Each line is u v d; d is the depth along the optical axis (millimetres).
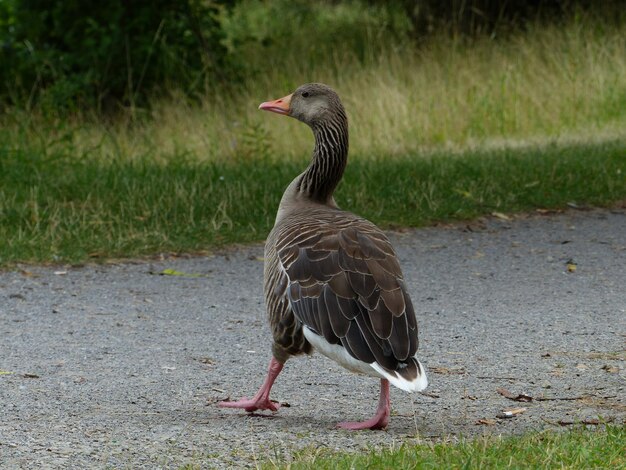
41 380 8547
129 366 9070
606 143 21156
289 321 7168
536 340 10008
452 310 11242
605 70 24391
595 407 7910
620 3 28125
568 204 17344
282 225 7617
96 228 14578
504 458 6301
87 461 6531
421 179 17750
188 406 7938
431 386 8547
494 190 17531
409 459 6266
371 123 21750
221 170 17812
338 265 6898
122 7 23297
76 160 18484
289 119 21953
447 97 23000
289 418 7668
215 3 24734
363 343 6586
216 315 11031
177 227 14773
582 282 12555
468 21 29125
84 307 11273
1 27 23859
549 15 28719
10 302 11406
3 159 17844
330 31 30938
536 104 23297
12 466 6414
